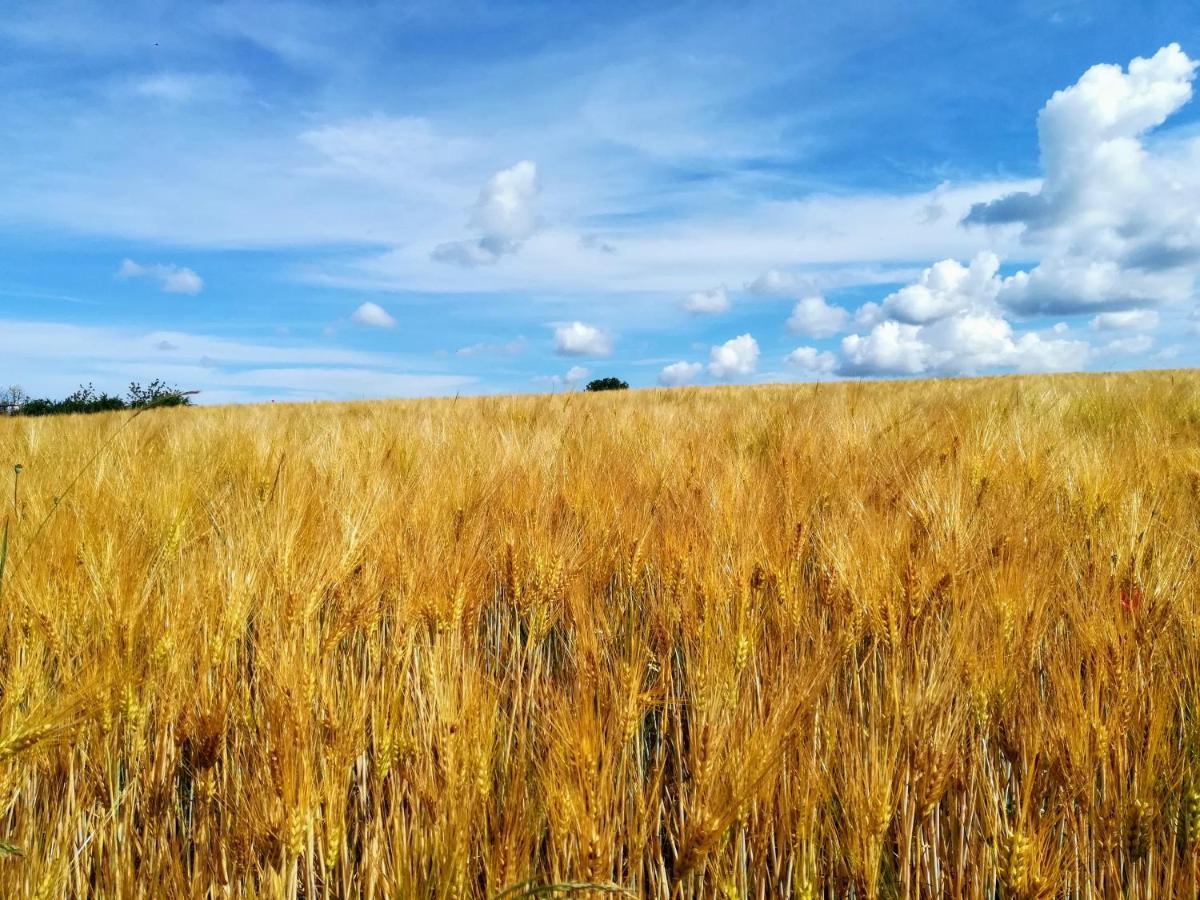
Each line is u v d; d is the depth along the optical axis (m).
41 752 1.75
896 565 2.70
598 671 2.08
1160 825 1.75
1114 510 3.72
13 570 2.49
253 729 2.05
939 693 1.96
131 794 1.90
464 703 1.80
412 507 3.67
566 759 1.68
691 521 3.39
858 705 2.12
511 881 1.46
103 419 10.29
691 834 1.56
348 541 3.05
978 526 3.44
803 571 3.39
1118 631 2.21
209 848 1.78
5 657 2.33
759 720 1.79
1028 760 1.88
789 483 4.30
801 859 1.61
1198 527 3.58
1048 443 5.31
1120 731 1.79
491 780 1.81
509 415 10.15
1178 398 9.70
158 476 4.20
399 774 1.87
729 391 18.55
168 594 2.45
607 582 3.29
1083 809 1.74
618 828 1.65
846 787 1.72
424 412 9.80
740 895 1.64
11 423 9.22
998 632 2.30
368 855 1.69
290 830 1.58
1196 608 2.48
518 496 4.08
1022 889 1.52
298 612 2.35
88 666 2.09
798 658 2.20
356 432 6.80
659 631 2.67
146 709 2.02
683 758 2.08
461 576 2.72
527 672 2.59
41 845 1.70
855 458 4.99
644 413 8.78
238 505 4.05
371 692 2.05
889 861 1.81
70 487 3.50
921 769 1.75
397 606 2.65
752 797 1.65
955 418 6.69
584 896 1.46
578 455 5.38
